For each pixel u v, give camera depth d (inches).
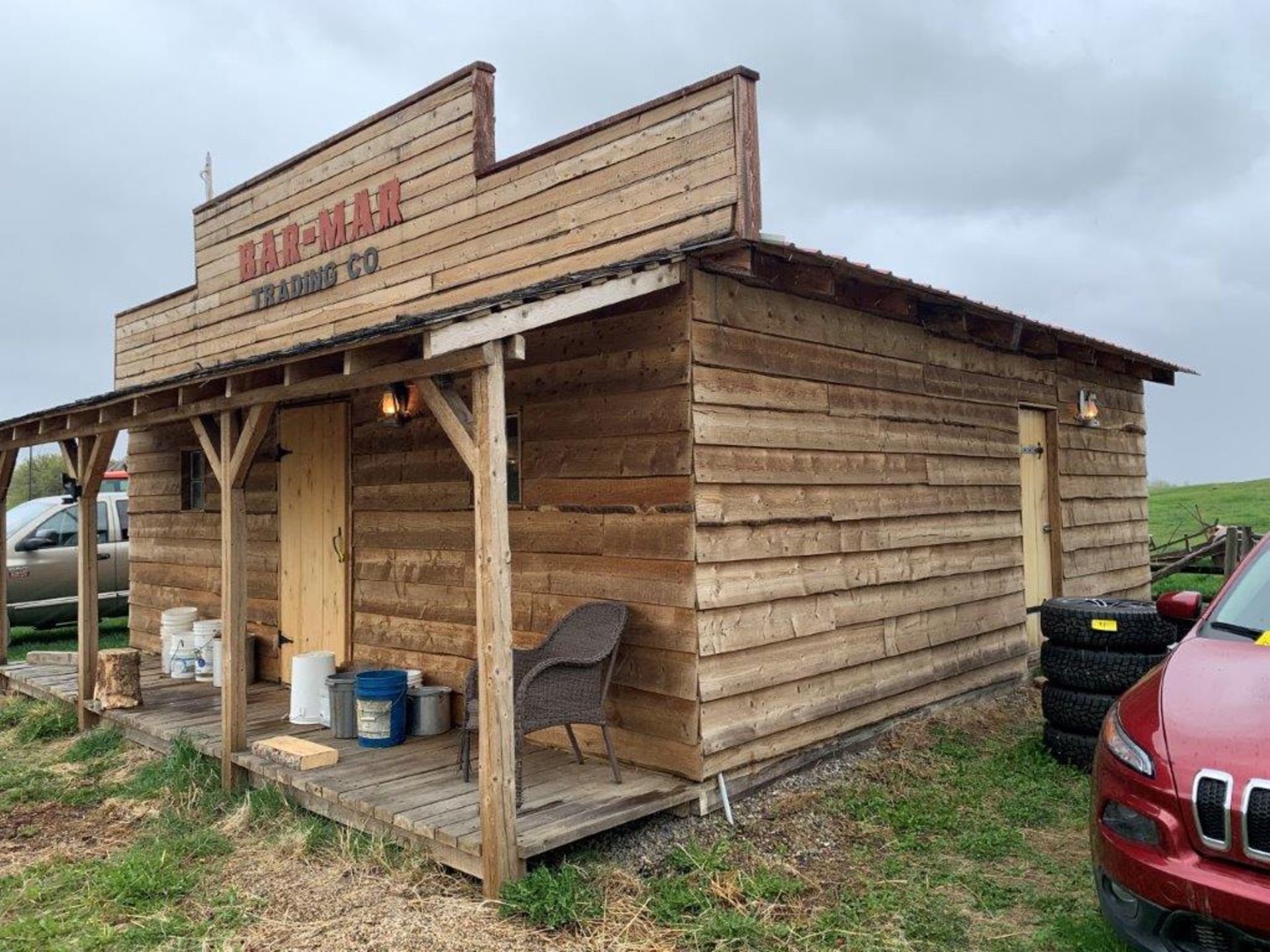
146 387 231.5
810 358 226.1
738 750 200.7
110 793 229.9
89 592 288.7
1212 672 132.8
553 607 218.4
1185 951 111.0
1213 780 111.7
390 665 266.1
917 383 264.7
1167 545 539.5
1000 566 298.4
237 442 217.9
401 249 295.4
